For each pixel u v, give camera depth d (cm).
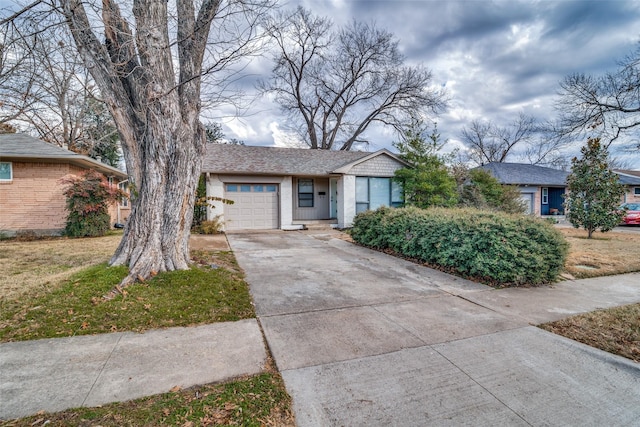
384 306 438
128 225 506
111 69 466
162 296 420
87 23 457
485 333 353
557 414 223
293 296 472
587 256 786
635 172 2542
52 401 221
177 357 287
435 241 664
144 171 496
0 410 211
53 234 1099
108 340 316
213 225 1188
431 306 442
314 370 272
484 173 1512
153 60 474
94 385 241
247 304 430
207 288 460
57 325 339
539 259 532
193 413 212
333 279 574
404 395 240
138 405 219
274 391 240
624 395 245
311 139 2725
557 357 301
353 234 993
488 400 237
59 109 1102
